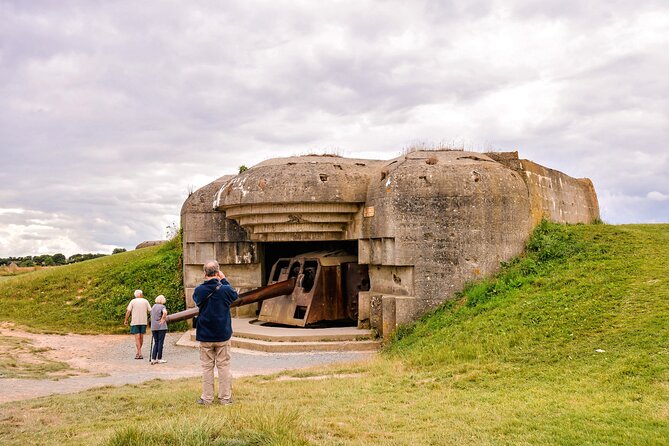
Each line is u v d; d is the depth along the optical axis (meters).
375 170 15.88
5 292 20.42
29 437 6.12
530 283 12.50
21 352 13.47
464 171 13.95
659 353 7.98
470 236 13.62
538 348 9.41
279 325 16.56
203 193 17.84
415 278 13.68
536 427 6.20
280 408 6.91
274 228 15.66
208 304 7.36
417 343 11.88
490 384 8.30
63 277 21.23
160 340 12.85
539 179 16.44
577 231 14.80
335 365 11.11
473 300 12.81
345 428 6.39
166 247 22.84
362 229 15.19
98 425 6.50
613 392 7.16
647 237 14.12
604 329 9.34
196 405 7.29
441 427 6.41
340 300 16.03
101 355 13.86
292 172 15.13
